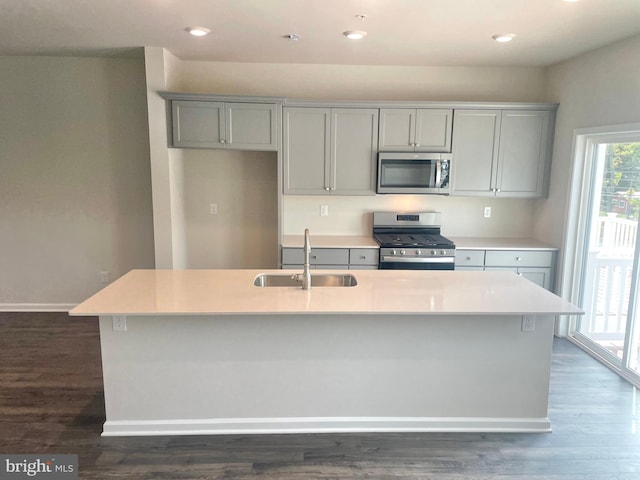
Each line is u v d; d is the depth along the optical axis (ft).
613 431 9.27
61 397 10.34
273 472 7.96
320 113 14.55
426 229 16.34
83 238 15.98
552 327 9.04
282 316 8.81
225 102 14.01
